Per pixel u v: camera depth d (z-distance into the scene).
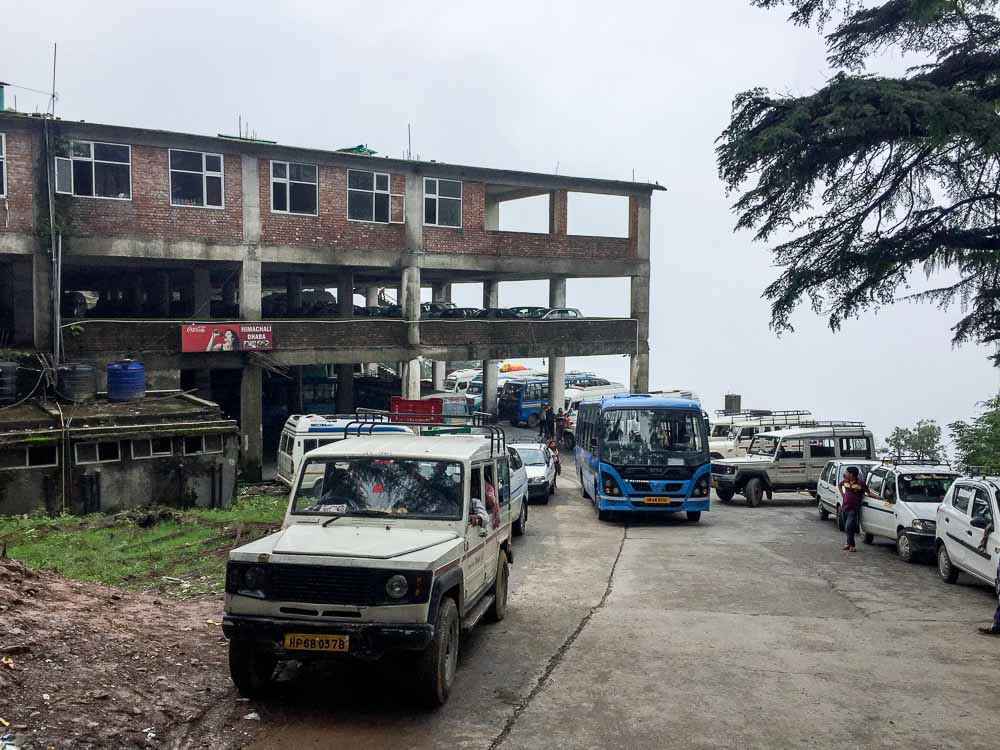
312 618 7.25
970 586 14.06
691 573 14.75
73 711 6.66
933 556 16.30
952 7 15.78
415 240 35.62
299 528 8.45
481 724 7.28
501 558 10.99
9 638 7.71
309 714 7.41
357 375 53.38
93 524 18.58
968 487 14.05
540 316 41.75
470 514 8.87
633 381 42.44
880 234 17.73
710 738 7.05
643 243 42.12
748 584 13.83
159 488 22.97
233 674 7.48
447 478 8.92
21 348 27.81
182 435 23.25
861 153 16.45
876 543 18.72
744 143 16.47
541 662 9.13
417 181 35.56
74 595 10.01
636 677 8.64
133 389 25.62
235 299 44.78
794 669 8.99
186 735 6.80
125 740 6.42
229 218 31.30
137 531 17.56
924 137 15.82
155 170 29.75
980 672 8.98
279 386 44.09
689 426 21.62
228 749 6.61
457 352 36.78
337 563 7.28
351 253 34.09
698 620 11.19
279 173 32.31
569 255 40.12
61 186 28.08
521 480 19.25
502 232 38.12
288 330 32.03
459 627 8.38
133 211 29.38
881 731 7.25
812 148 16.09
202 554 14.63
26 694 6.73
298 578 7.30
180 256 30.30
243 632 7.27
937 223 17.81
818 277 17.75
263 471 33.25
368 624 7.20
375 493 8.84
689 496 21.19
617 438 21.53
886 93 14.89
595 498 22.86
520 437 42.97
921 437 41.88
